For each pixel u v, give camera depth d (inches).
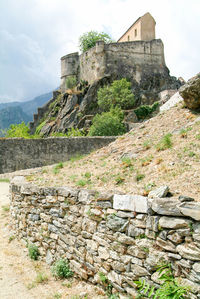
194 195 135.5
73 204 188.7
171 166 188.2
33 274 190.7
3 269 199.5
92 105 1678.2
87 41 2281.0
